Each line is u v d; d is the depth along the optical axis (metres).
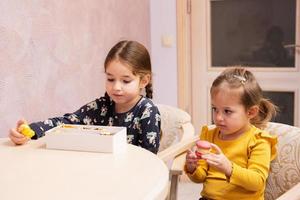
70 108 2.13
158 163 1.03
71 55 2.11
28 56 1.81
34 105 1.86
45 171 0.98
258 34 3.01
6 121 1.71
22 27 1.76
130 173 0.96
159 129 1.58
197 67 3.21
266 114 1.48
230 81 1.39
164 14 3.09
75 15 2.12
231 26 3.08
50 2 1.92
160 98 3.11
